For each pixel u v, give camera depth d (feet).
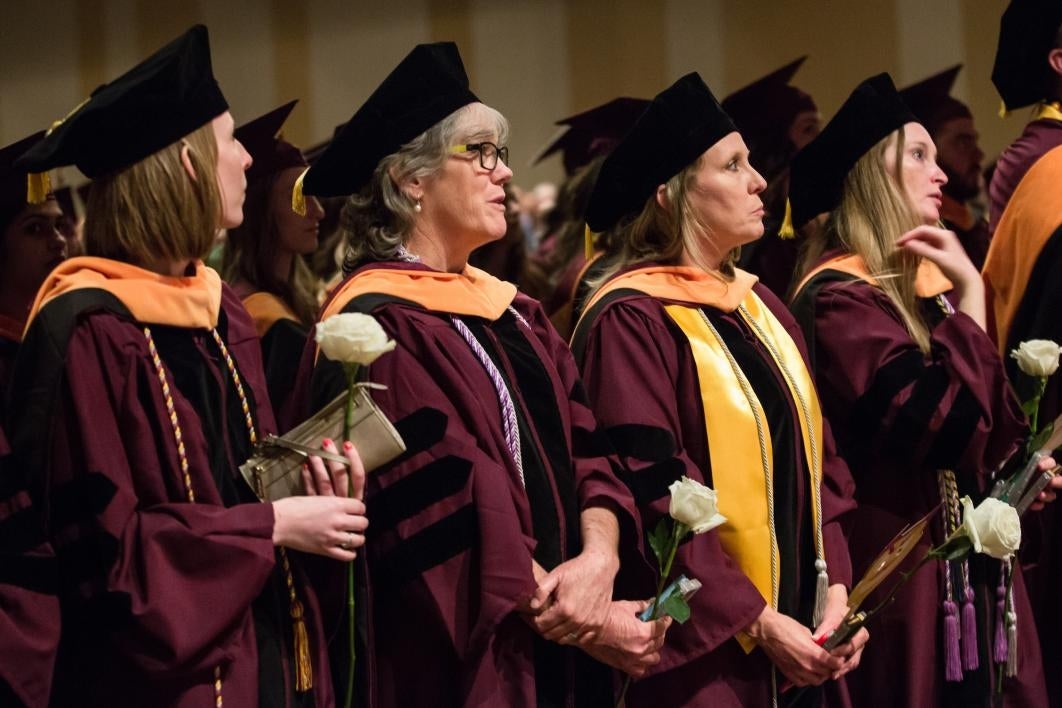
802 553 22.97
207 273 19.61
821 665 21.66
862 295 24.86
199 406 18.35
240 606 17.43
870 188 25.75
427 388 19.79
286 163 28.53
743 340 23.32
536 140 59.93
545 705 20.45
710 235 23.54
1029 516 27.07
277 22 56.13
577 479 21.31
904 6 58.59
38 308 17.97
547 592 19.65
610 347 22.82
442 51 21.34
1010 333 28.07
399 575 19.38
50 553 17.34
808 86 59.93
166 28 54.44
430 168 20.89
